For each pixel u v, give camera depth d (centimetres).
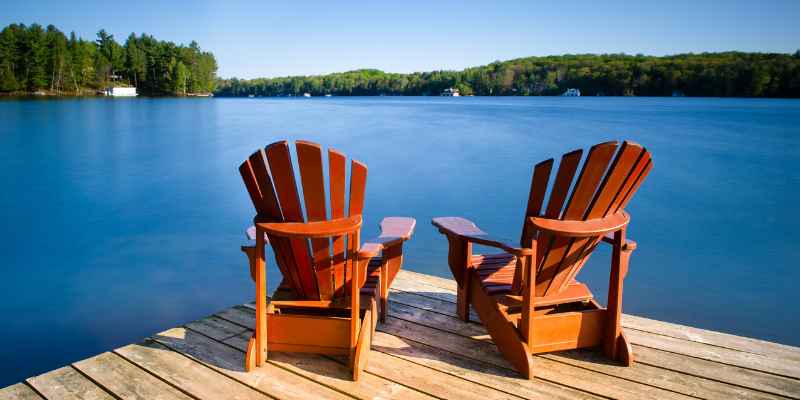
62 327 495
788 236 780
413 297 381
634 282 601
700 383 256
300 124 3097
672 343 304
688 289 579
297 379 255
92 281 618
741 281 596
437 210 941
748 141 2084
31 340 468
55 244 759
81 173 1348
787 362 279
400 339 305
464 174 1302
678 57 11638
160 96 11412
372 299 288
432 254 703
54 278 626
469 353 287
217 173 1348
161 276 637
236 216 924
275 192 250
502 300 281
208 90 12812
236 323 327
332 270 273
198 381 252
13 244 760
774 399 242
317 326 273
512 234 796
